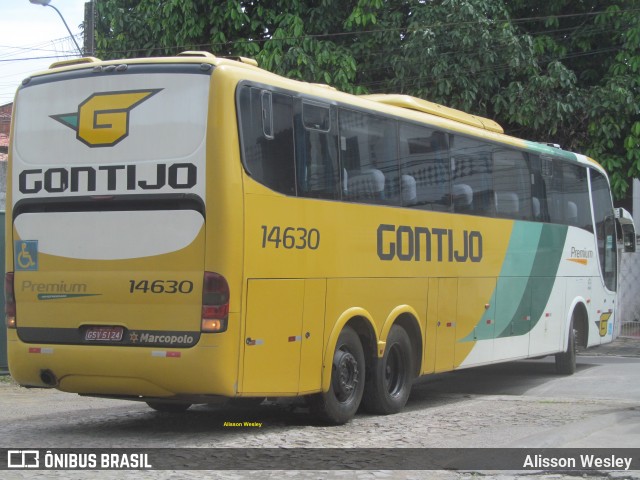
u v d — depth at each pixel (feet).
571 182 49.70
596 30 65.00
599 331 52.54
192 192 25.82
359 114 32.01
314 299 28.94
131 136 26.68
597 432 28.76
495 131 43.29
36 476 22.41
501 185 41.96
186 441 27.22
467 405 36.55
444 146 37.45
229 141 25.88
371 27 63.62
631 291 75.77
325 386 29.45
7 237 28.48
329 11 64.69
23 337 27.96
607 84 62.39
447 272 37.14
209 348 25.39
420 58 60.95
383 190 33.06
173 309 25.85
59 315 27.35
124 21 65.67
